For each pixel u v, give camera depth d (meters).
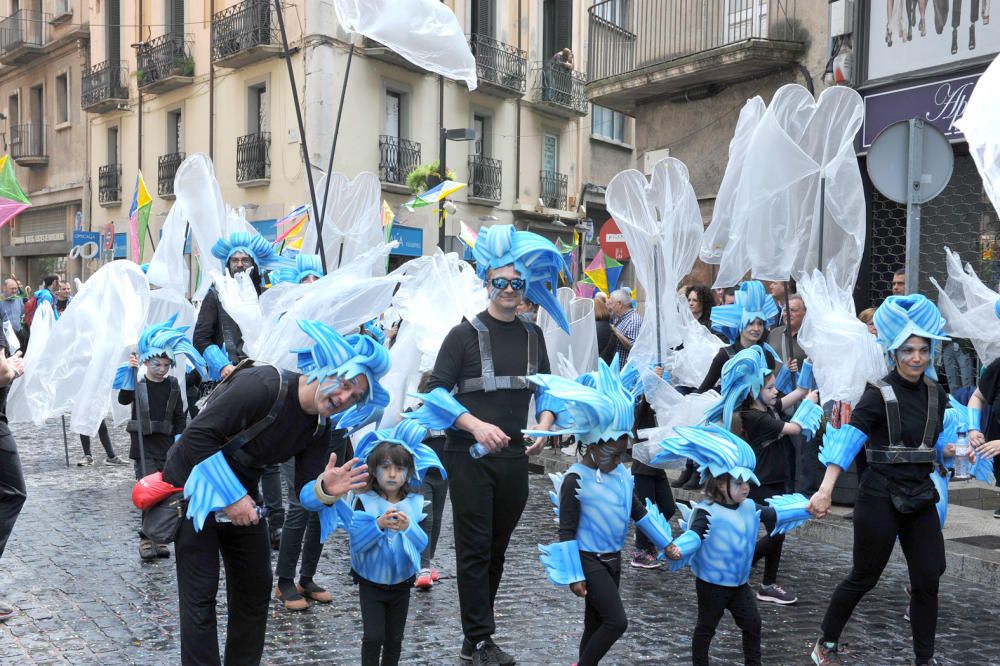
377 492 4.34
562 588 6.02
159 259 9.30
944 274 10.97
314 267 7.71
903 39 11.09
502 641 5.00
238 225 9.27
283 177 23.31
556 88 28.03
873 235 11.72
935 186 6.91
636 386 7.14
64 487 9.36
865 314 8.04
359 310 5.23
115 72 28.14
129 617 5.32
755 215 7.67
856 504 4.65
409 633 5.10
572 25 28.75
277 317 5.53
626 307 10.97
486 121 26.88
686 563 4.33
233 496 3.39
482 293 6.98
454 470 4.59
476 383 4.55
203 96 25.59
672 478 9.65
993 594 6.09
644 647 4.93
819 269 7.52
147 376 7.09
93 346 8.03
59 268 31.83
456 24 6.21
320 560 6.68
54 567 6.37
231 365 6.70
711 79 13.48
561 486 4.33
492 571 4.76
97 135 29.52
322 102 22.20
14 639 4.94
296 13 22.62
